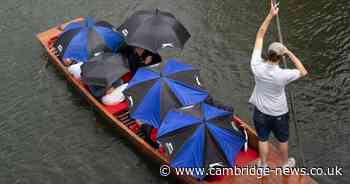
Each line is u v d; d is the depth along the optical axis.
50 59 18.97
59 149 16.19
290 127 15.95
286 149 13.01
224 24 20.23
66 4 22.05
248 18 20.36
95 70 16.05
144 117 14.19
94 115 17.09
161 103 14.13
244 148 14.36
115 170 15.41
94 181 15.16
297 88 17.19
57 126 16.91
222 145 12.95
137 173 15.24
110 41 17.06
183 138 13.03
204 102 14.19
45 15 21.50
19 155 16.08
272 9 11.70
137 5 21.66
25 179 15.36
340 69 17.70
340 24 19.48
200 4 21.34
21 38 20.47
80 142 16.33
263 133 12.64
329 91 16.98
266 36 19.36
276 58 11.29
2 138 16.62
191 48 19.33
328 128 15.84
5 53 19.80
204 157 12.84
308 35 19.20
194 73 14.98
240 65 18.39
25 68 19.05
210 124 13.07
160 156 14.59
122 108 16.20
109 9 21.56
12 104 17.73
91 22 17.44
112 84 16.20
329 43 18.78
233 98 17.22
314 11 20.19
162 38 16.53
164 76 14.52
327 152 15.16
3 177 15.45
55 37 19.23
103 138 16.36
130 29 16.88
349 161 14.88
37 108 17.55
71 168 15.58
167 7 21.36
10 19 21.44
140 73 14.91
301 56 18.39
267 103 11.92
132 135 15.31
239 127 14.42
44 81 18.48
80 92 17.41
